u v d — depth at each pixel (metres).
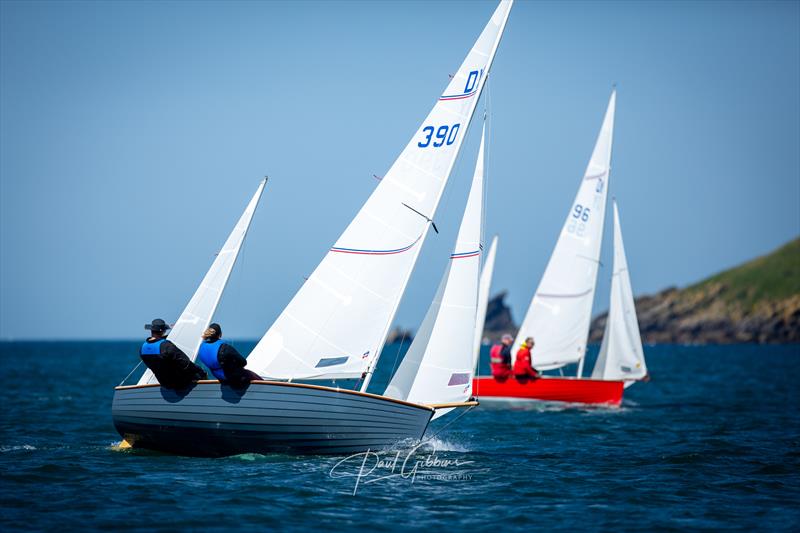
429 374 54.12
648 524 36.34
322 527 35.09
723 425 73.94
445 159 53.72
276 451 48.56
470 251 54.94
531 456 54.56
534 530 35.25
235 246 54.84
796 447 58.88
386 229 53.16
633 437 65.44
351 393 48.50
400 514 37.47
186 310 54.88
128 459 49.47
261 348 52.88
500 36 54.97
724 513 38.38
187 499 38.97
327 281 52.72
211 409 47.81
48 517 35.75
